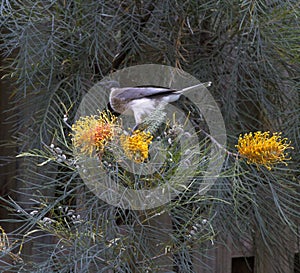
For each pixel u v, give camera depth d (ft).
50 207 4.11
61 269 4.06
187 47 5.06
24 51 4.46
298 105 5.06
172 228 4.99
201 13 4.82
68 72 4.70
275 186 4.53
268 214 4.96
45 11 4.46
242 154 4.07
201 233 4.53
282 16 4.49
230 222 4.65
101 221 4.25
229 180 4.56
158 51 4.93
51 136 4.75
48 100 4.63
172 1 4.66
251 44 4.75
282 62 4.97
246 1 4.46
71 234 4.09
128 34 4.70
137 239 4.33
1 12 4.30
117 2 4.69
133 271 4.35
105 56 4.86
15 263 4.20
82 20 4.49
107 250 4.09
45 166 4.90
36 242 4.79
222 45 5.05
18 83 4.89
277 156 4.00
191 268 4.81
